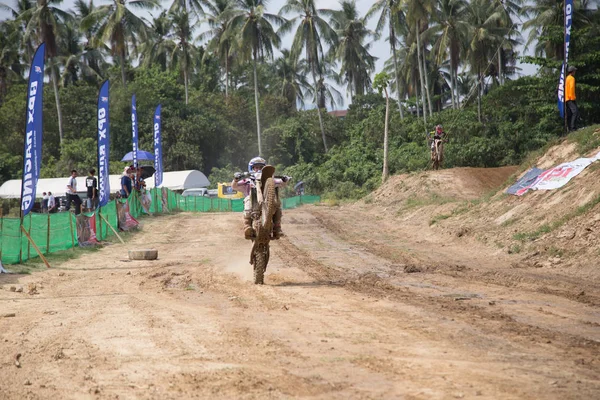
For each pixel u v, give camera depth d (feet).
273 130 327.47
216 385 20.47
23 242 64.75
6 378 22.29
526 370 21.45
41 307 39.11
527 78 242.99
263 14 266.77
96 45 290.35
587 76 185.16
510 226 72.18
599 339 26.45
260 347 25.88
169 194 168.66
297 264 60.85
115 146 310.04
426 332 28.07
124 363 23.86
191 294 43.24
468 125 240.32
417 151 261.24
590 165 74.18
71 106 319.68
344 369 22.09
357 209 161.17
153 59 355.77
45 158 312.71
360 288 43.83
